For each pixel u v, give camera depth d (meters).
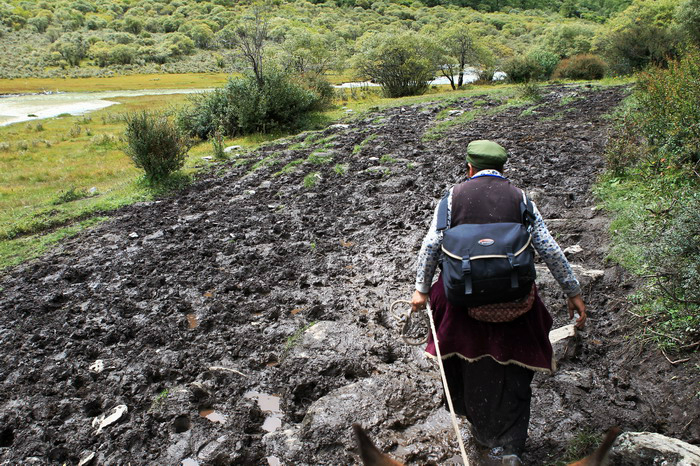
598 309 5.16
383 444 3.75
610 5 166.62
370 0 166.00
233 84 18.97
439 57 37.44
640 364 4.31
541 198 8.01
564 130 12.62
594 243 6.39
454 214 3.14
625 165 8.34
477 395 3.12
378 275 6.61
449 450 3.70
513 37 123.38
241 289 6.51
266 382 4.70
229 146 16.86
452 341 3.19
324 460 3.72
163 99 44.41
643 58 27.83
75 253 8.28
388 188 9.91
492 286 2.85
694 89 8.21
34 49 103.56
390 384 4.33
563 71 32.25
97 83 68.25
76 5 142.00
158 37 119.69
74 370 5.05
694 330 4.17
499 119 15.21
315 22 120.19
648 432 3.46
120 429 4.15
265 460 3.81
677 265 4.69
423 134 14.16
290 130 18.47
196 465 3.79
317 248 7.61
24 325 6.02
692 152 7.22
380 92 32.38
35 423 4.32
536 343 3.11
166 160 12.41
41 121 33.56
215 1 146.75
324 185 10.61
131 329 5.73
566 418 3.88
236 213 9.52
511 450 2.96
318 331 5.09
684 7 30.02
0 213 11.71
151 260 7.65
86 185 15.01
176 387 4.63
